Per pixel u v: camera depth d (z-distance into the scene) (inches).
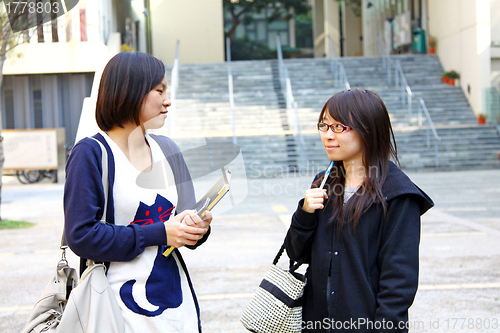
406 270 63.2
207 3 962.1
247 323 72.3
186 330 65.2
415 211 66.2
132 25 776.9
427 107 747.4
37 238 276.1
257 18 1456.7
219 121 687.7
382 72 826.8
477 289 165.3
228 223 298.2
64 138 610.9
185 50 964.0
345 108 68.3
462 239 241.0
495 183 470.6
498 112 725.9
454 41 805.9
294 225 70.6
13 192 522.9
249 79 802.8
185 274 68.6
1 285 185.6
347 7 1254.9
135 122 62.8
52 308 66.1
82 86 640.4
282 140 639.8
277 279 72.6
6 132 600.1
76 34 618.8
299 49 1423.5
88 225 58.7
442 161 644.7
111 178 62.3
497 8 731.4
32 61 620.7
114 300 61.1
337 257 67.7
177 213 67.4
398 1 1013.8
